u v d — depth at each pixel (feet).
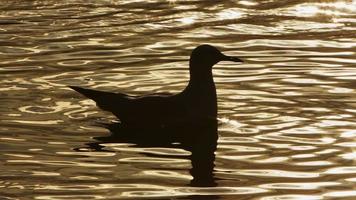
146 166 42.22
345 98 52.37
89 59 62.13
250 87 54.90
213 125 48.62
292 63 60.29
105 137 46.70
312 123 48.19
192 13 76.64
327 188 38.93
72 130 47.73
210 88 50.26
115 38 68.08
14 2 81.30
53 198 38.04
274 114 49.93
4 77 57.57
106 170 41.65
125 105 49.67
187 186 39.42
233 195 38.32
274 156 43.32
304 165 41.98
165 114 49.47
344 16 74.64
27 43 66.74
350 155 43.19
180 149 44.96
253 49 64.44
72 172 41.29
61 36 68.85
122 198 37.99
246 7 78.74
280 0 81.00
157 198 37.99
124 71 59.00
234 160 43.06
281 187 39.17
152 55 63.05
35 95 53.78
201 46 50.70
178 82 56.34
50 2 81.30
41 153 43.98
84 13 76.95
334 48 64.39
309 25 71.87
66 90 54.85
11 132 47.09
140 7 79.20
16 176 40.75
